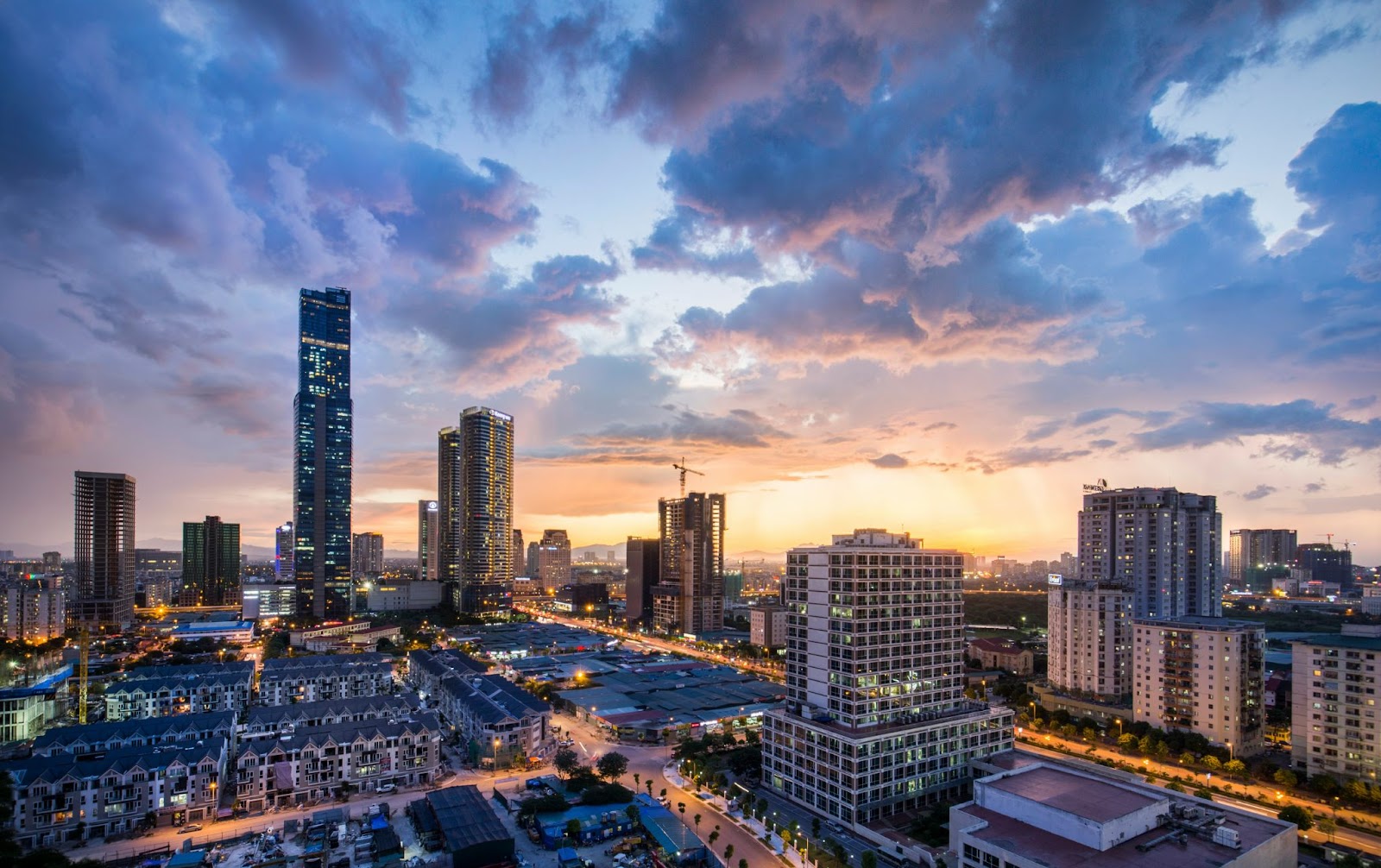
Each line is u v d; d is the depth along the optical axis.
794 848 178.75
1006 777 157.88
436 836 181.25
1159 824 141.38
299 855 175.50
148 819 195.75
